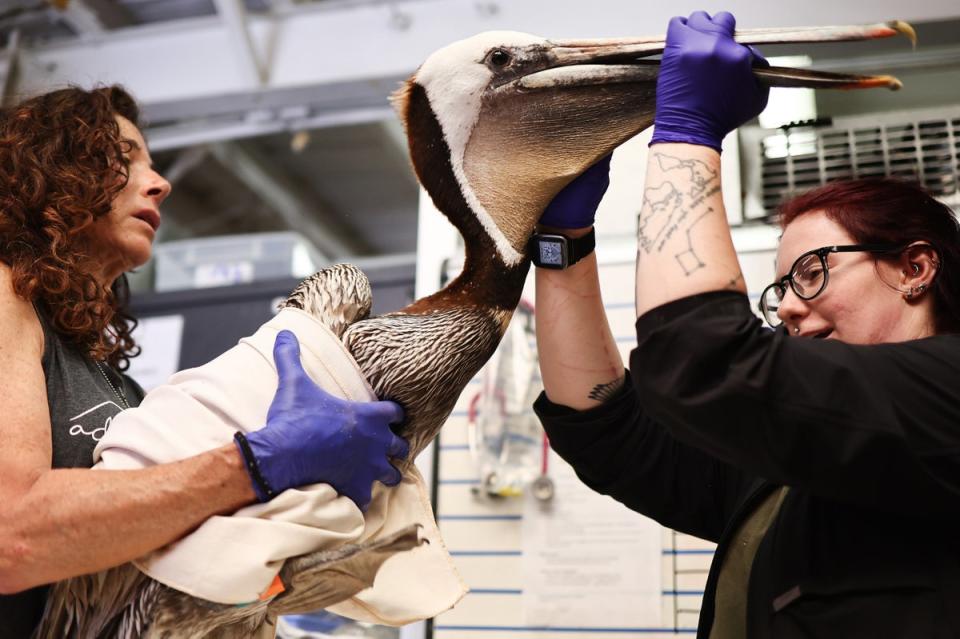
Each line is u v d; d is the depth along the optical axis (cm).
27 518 133
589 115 159
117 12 348
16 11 344
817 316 150
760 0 271
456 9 314
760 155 257
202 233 484
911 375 129
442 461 247
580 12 296
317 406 142
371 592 147
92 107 187
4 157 173
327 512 138
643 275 136
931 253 146
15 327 153
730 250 135
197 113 348
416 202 467
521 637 234
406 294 306
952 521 130
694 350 128
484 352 160
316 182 458
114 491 133
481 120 162
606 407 174
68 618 145
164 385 150
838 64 267
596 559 234
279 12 329
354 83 324
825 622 132
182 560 133
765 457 128
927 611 127
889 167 250
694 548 231
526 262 165
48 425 147
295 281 321
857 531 136
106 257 184
